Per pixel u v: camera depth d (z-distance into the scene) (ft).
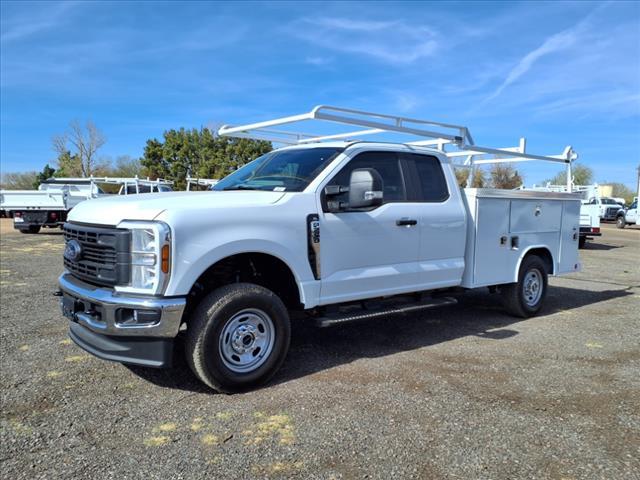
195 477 9.62
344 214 15.84
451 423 12.00
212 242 12.99
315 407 12.79
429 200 18.53
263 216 14.05
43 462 10.10
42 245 52.95
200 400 13.16
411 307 17.71
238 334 13.57
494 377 15.11
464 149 22.00
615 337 19.77
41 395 13.34
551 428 11.84
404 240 17.43
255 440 11.05
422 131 18.83
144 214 12.64
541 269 23.11
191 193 14.97
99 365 15.62
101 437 11.14
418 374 15.25
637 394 13.96
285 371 15.40
